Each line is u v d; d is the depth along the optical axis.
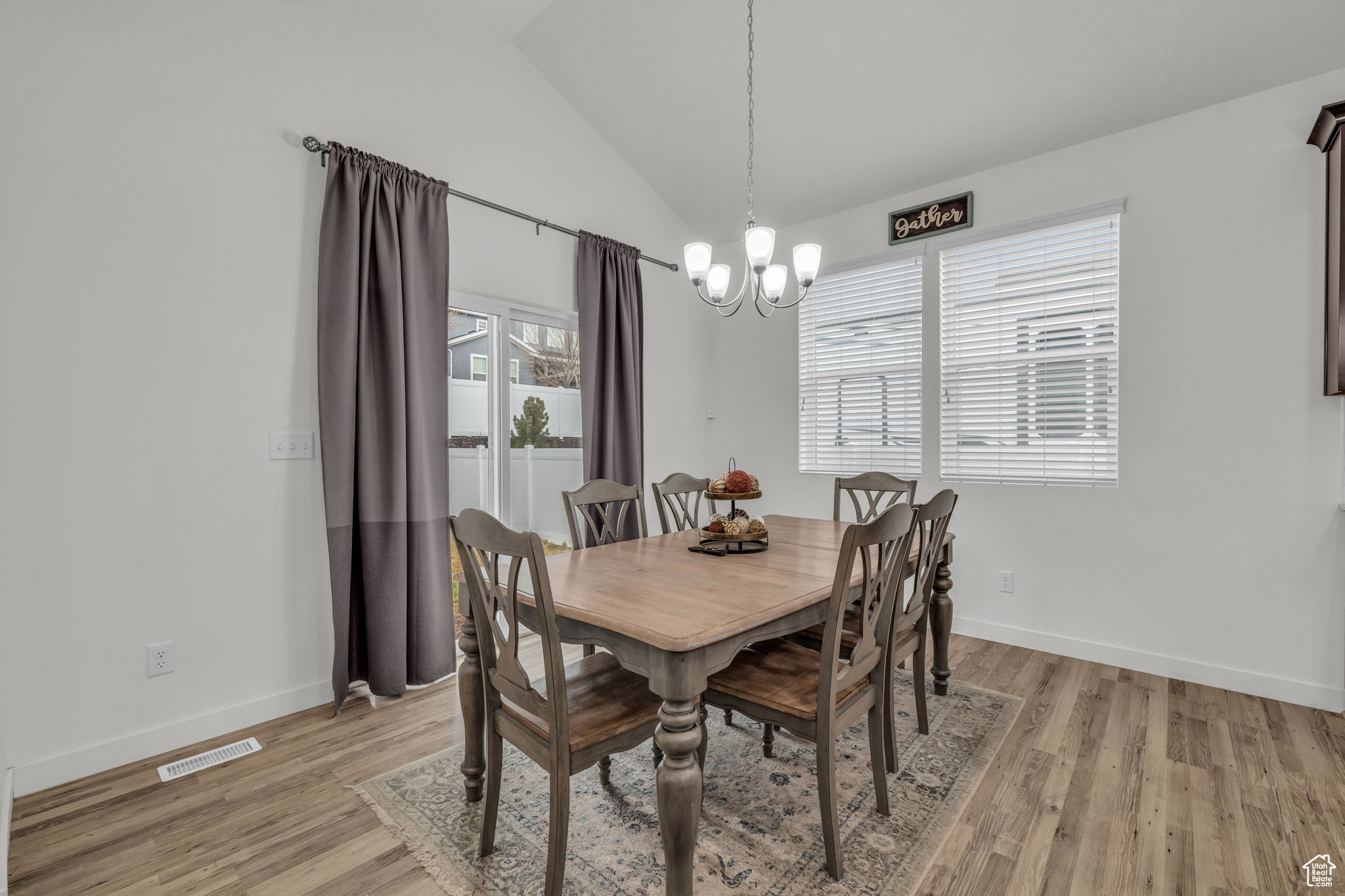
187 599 2.23
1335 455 2.44
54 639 1.96
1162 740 2.22
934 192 3.53
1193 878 1.52
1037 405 3.21
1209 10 2.32
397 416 2.60
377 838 1.71
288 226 2.47
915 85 2.90
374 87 2.73
